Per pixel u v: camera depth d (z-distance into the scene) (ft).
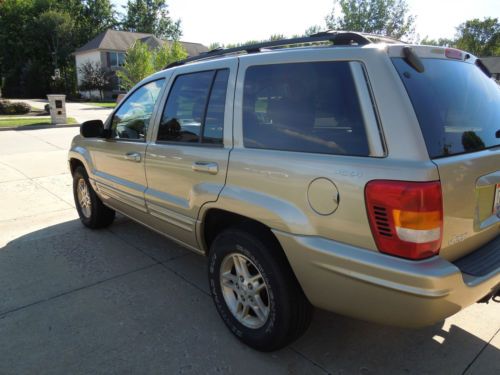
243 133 8.37
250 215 7.93
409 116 6.18
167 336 9.17
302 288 7.47
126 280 11.84
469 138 7.07
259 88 8.23
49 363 8.27
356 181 6.34
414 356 8.50
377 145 6.31
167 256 13.55
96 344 8.88
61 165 28.32
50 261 13.10
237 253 8.55
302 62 7.57
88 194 15.57
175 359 8.40
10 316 9.94
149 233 15.67
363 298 6.55
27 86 159.74
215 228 9.85
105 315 10.01
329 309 7.25
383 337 9.16
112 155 12.98
